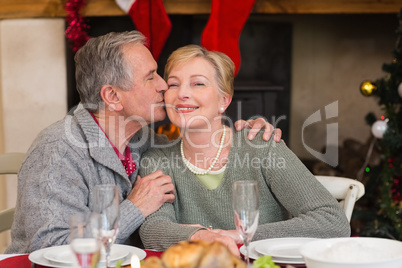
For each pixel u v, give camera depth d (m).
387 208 3.44
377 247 1.37
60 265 1.46
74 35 3.67
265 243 1.62
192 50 1.99
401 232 3.38
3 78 3.88
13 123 3.90
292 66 4.33
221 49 3.49
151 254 1.58
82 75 2.00
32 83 3.88
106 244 1.35
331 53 4.33
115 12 3.72
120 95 1.97
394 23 4.27
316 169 4.32
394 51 3.39
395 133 3.36
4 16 3.82
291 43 4.32
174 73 1.98
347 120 4.34
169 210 1.96
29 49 3.85
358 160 4.29
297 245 1.61
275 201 2.03
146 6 3.61
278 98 4.32
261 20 4.27
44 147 1.91
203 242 1.12
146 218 1.89
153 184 1.92
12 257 1.58
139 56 1.97
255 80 4.31
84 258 1.17
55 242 1.74
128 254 1.54
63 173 1.87
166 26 3.60
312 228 1.81
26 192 1.86
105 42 1.96
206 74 1.96
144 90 1.97
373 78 4.32
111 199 1.34
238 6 3.47
